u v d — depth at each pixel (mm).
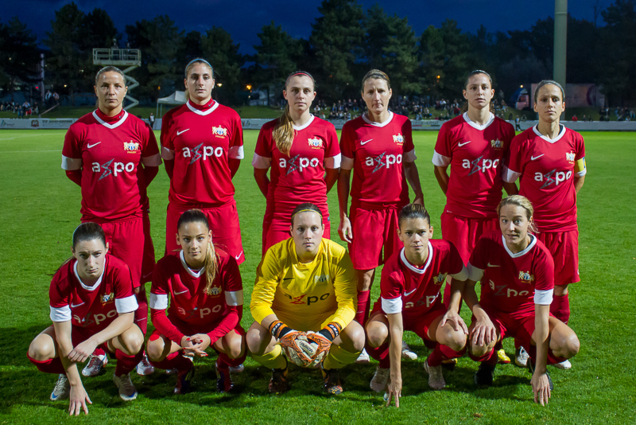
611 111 56188
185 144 3645
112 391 3115
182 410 2881
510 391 3057
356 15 59812
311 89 3617
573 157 3600
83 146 3469
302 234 2922
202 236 2938
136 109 53469
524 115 55250
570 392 2994
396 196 3816
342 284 3121
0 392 3068
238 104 59500
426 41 58875
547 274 2979
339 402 2957
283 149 3629
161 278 3041
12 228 7250
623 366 3283
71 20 55438
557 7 32438
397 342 2910
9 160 16359
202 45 57250
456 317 3043
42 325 4012
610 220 7672
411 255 2971
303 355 2814
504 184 3848
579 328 3861
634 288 4723
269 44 57125
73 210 8594
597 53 62062
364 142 3758
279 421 2750
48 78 57438
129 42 59312
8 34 56031
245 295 4738
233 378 3281
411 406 2895
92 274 2863
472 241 3750
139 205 3654
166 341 2984
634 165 14922
